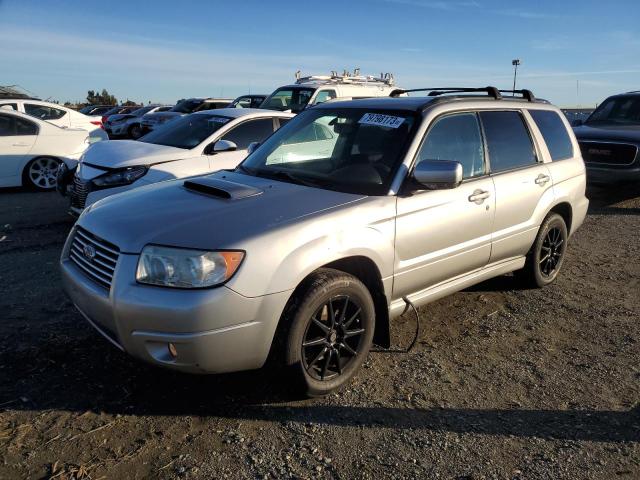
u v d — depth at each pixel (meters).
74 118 13.38
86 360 3.75
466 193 4.18
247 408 3.31
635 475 2.83
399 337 4.37
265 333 3.08
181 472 2.75
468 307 5.02
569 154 5.59
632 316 4.89
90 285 3.22
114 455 2.85
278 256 3.07
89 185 6.50
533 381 3.75
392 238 3.63
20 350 3.84
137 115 30.39
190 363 2.96
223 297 2.91
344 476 2.76
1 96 13.83
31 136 10.16
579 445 3.06
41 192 10.29
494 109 4.72
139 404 3.30
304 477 2.75
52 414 3.16
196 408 3.29
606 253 6.88
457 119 4.33
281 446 2.98
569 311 4.97
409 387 3.62
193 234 3.05
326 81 15.05
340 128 4.34
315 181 3.93
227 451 2.92
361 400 3.45
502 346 4.27
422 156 3.95
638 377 3.83
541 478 2.79
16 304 4.65
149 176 6.55
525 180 4.80
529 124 5.09
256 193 3.62
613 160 9.62
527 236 4.94
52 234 7.03
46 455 2.82
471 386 3.66
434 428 3.19
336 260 3.41
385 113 4.24
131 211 3.44
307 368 3.30
